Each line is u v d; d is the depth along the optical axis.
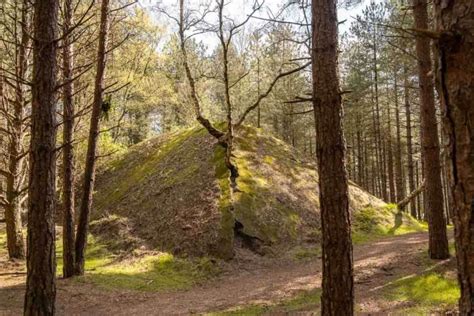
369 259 11.52
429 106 10.28
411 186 24.84
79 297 9.65
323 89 5.44
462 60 1.82
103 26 11.03
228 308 8.75
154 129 36.66
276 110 29.44
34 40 5.23
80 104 14.07
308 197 17.86
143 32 15.32
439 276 8.81
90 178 11.62
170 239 14.77
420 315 7.02
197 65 27.66
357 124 28.48
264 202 16.19
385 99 29.97
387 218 18.91
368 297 8.35
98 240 16.17
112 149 18.16
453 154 1.88
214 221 14.70
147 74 17.95
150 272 12.65
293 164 19.67
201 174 17.52
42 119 5.22
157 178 19.34
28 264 5.16
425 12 10.03
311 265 13.15
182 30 15.50
